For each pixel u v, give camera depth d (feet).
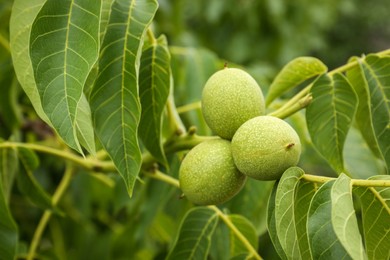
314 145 2.10
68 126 1.65
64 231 3.19
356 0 9.08
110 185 2.71
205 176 1.85
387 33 9.46
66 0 1.71
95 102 1.82
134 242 2.94
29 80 1.81
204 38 5.90
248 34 5.88
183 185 1.89
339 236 1.53
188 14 5.92
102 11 1.87
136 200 2.59
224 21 5.88
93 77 1.90
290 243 1.68
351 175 2.25
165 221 2.93
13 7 1.85
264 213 2.52
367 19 9.06
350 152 2.44
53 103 1.67
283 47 6.02
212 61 2.79
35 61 1.69
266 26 5.95
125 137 1.81
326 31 8.39
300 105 1.93
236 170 1.85
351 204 1.61
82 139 1.77
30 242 3.16
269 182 2.43
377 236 1.79
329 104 2.08
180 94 2.99
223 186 1.86
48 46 1.69
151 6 1.84
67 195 3.21
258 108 1.90
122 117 1.81
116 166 1.80
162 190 2.50
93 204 3.36
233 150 1.81
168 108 2.07
